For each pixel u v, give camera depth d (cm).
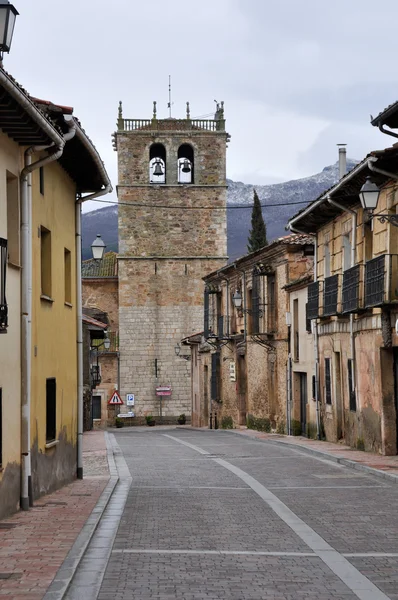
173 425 6153
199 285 6259
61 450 1712
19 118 1216
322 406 2986
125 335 6206
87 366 4522
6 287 1290
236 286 4422
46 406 1591
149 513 1357
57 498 1505
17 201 1372
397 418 2281
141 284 6238
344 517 1310
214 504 1459
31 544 1058
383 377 2280
